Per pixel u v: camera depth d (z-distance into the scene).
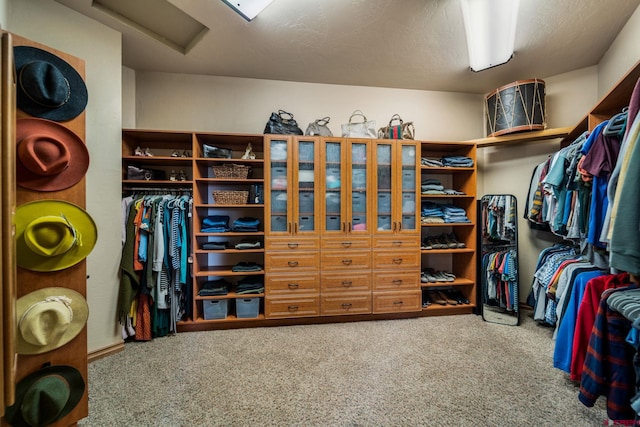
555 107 2.44
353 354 1.76
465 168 2.47
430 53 2.11
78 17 1.67
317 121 2.44
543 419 1.21
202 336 2.03
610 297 1.03
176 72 2.39
